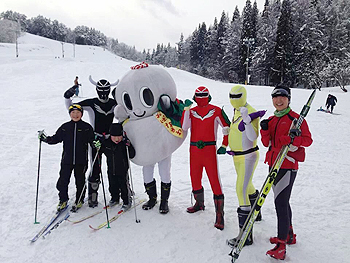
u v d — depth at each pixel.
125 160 4.02
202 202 4.12
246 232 2.93
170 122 3.93
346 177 5.84
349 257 3.06
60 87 20.28
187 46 91.88
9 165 6.11
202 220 3.87
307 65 44.50
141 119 3.92
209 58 73.44
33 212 4.04
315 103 18.67
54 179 5.32
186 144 8.88
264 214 4.13
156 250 3.18
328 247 3.25
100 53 92.06
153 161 3.97
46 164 6.29
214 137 3.75
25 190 4.74
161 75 3.96
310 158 7.41
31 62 32.50
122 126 3.95
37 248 3.19
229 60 60.72
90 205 4.21
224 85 28.06
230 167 6.62
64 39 116.56
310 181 5.60
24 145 7.88
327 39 48.38
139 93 3.82
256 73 51.22
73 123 3.98
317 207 4.40
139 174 5.98
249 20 55.34
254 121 3.31
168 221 3.82
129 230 3.59
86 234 3.48
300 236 3.49
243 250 3.17
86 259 3.03
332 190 5.09
